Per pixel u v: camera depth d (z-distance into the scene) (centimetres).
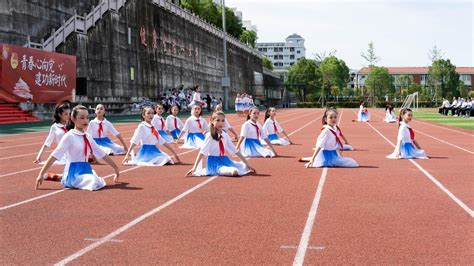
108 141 1369
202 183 888
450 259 459
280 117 4053
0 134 2111
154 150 1158
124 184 881
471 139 1841
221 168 970
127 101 4234
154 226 588
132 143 1152
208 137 979
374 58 10131
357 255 473
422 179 916
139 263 456
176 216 638
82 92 3469
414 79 14250
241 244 512
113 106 3997
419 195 764
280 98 11275
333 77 11038
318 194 777
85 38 3572
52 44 3186
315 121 3366
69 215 647
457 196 755
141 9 4591
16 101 2830
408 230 562
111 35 3972
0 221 619
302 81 11025
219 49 7269
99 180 838
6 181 930
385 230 562
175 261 460
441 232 553
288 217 627
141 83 4562
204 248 499
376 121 3438
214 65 7025
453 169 1046
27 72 2903
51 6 3456
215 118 974
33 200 745
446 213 645
